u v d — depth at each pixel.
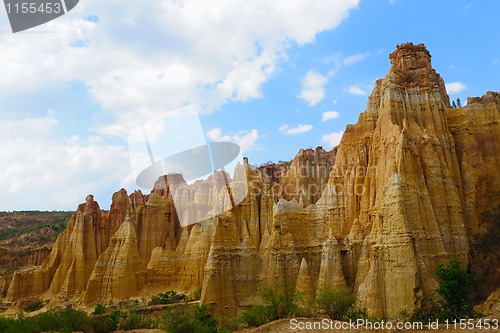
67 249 82.38
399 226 43.69
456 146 55.38
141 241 84.12
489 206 52.41
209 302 51.53
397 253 42.94
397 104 54.03
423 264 42.66
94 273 69.94
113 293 67.06
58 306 68.62
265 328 29.67
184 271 71.94
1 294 83.00
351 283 49.09
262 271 55.75
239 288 54.88
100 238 87.56
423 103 54.94
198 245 70.62
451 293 36.69
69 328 37.66
